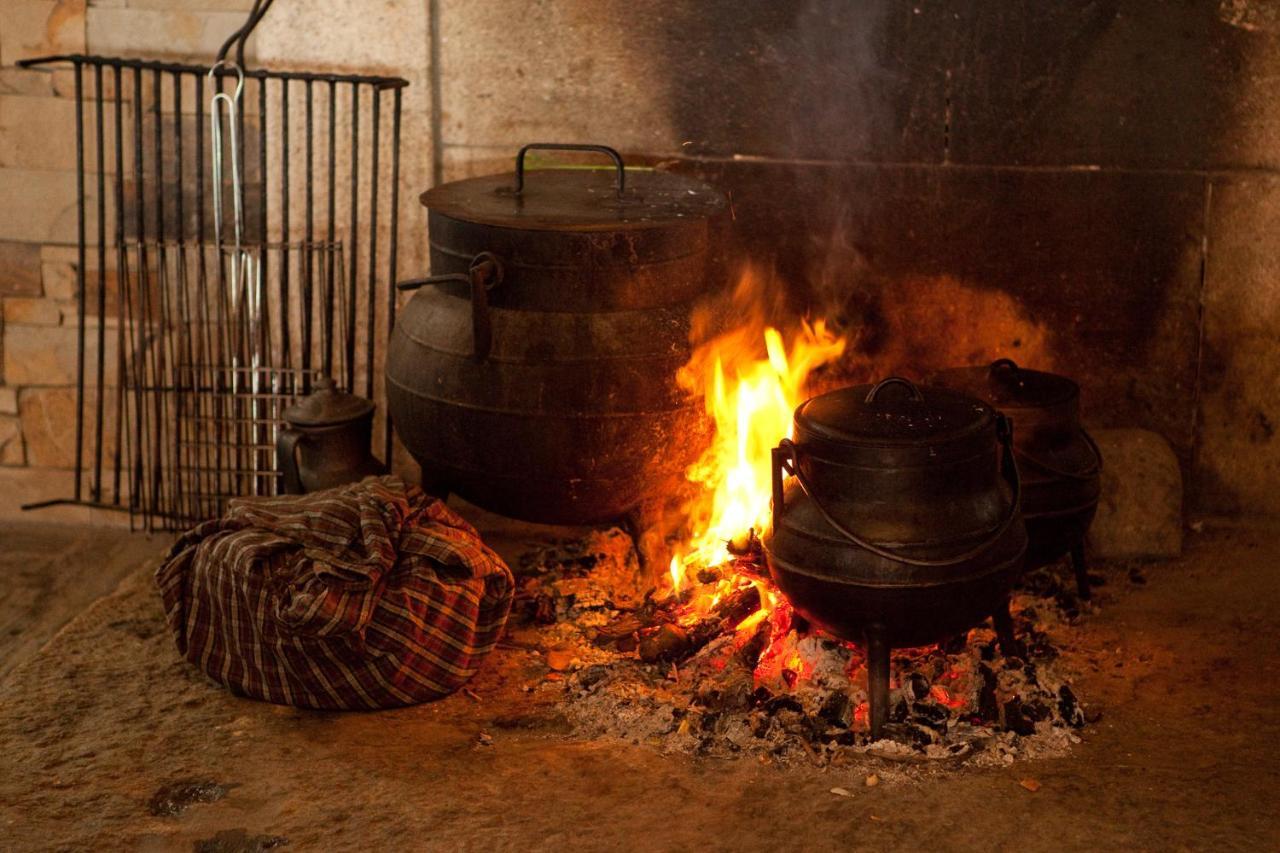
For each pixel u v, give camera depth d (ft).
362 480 12.00
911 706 10.57
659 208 11.80
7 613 13.32
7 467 15.24
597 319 11.38
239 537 11.23
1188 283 13.87
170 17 14.11
